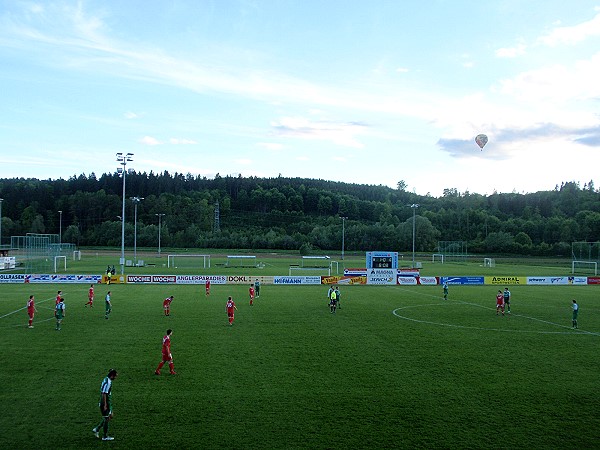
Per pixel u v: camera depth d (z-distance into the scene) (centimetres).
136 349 3070
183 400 2191
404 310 4828
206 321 4056
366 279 7588
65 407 2092
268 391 2319
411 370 2678
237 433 1864
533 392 2348
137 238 18800
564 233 17975
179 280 7212
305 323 4028
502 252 16888
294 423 1962
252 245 18050
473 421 2005
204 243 18250
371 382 2466
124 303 5066
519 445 1798
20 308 4619
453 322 4169
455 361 2878
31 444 1755
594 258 11112
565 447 1786
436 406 2159
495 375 2608
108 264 10725
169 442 1786
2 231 19475
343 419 2008
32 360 2794
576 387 2425
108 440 1792
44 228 19925
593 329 3909
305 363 2792
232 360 2838
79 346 3134
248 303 5200
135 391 2298
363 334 3606
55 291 6044
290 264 11969
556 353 3100
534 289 7150
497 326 4006
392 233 18550
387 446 1773
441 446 1783
